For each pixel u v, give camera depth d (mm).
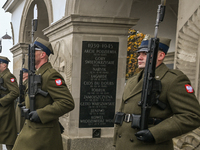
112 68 5316
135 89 2289
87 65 5199
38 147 2947
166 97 2096
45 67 3078
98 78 5258
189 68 3227
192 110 1997
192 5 3195
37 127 2975
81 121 5191
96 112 5254
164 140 2021
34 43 3107
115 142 2590
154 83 2090
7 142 5168
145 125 2076
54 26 5852
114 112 5340
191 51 3191
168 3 7508
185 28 3328
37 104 3000
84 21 5031
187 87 2055
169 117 2162
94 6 5141
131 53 10305
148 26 8117
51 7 6566
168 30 8203
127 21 5234
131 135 2217
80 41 5152
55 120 3127
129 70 10312
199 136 2990
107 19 5125
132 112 2244
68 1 5316
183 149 3213
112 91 5324
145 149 2121
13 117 5312
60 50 5789
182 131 1981
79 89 5184
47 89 2977
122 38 5348
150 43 2100
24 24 9469
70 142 5105
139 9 7691
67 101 2965
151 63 2082
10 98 5102
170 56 8805
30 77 3018
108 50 5285
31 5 8555
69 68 5215
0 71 5367
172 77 2105
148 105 2080
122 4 5262
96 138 5219
